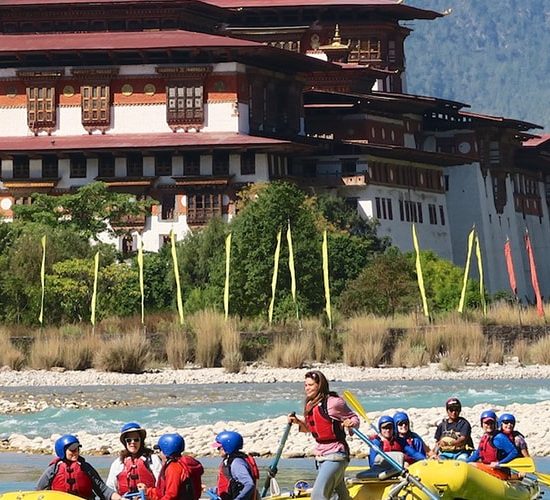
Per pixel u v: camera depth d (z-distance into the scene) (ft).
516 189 631.56
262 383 299.58
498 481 125.29
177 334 333.42
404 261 407.03
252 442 187.52
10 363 322.14
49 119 485.15
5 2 539.29
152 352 331.77
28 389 285.23
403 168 536.01
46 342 325.83
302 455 178.40
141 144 470.39
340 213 489.26
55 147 471.62
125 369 316.60
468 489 122.01
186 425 215.51
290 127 510.99
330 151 508.94
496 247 598.34
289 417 112.16
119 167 479.41
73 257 395.14
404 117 565.94
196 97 482.28
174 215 474.90
